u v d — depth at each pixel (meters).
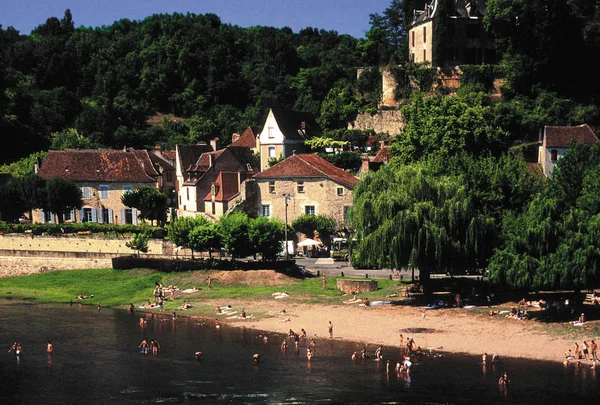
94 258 114.00
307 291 95.00
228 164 134.50
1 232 121.31
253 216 118.94
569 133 122.81
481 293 87.62
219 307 89.94
